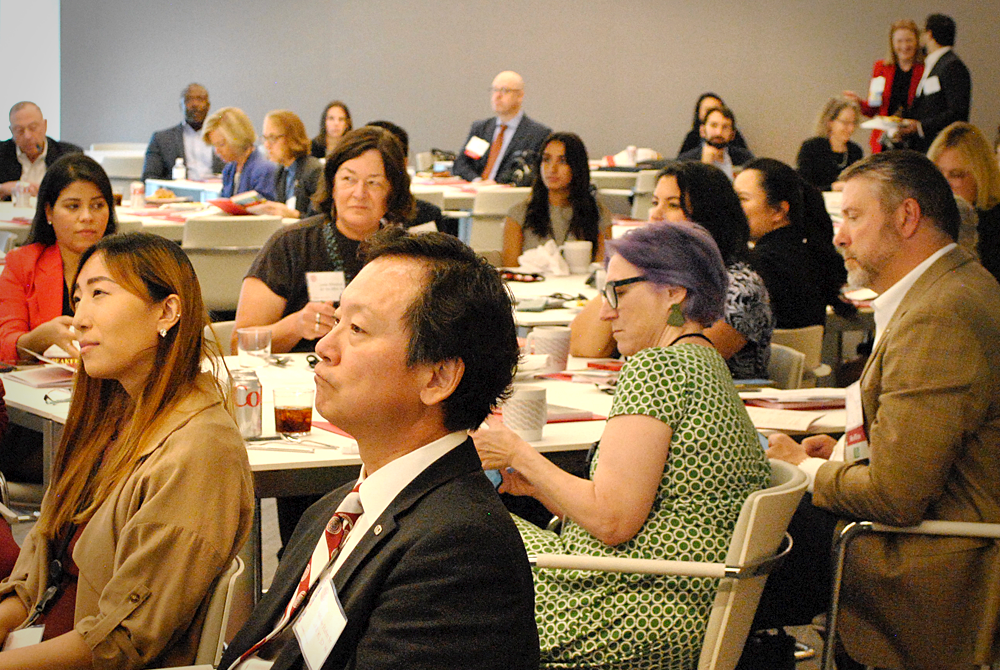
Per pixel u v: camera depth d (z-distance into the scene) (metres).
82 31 10.84
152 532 1.57
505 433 1.92
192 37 10.88
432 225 4.52
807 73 10.54
